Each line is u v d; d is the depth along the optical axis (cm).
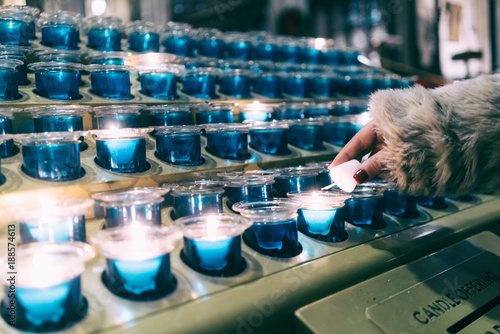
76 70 104
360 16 495
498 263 91
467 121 77
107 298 56
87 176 79
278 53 204
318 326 62
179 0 625
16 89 94
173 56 131
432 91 87
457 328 70
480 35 417
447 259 88
